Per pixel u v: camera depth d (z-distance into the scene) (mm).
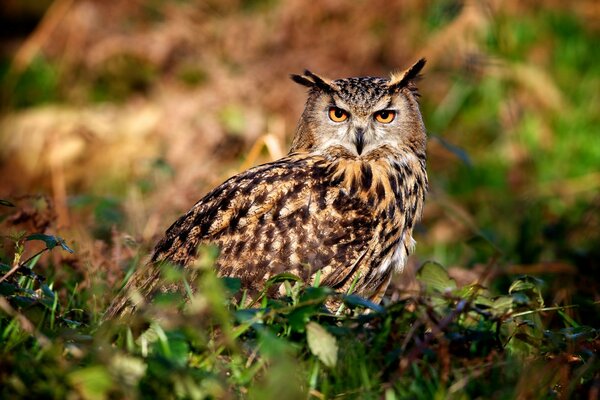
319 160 11680
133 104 20781
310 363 8320
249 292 10344
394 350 8281
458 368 8406
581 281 13688
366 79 12648
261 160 18391
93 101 21781
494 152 20531
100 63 21938
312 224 10711
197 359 8094
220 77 20172
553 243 15867
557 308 9586
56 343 7871
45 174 19562
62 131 19859
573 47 22359
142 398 7508
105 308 10844
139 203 15414
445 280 9797
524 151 20156
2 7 24938
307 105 12477
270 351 7754
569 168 20000
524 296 9156
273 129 19250
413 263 13914
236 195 10789
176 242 10750
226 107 19578
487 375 8328
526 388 8062
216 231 10562
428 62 21781
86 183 19219
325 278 10664
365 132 11773
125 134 19625
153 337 8227
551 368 8383
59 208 14188
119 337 8367
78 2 22484
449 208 16750
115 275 11711
